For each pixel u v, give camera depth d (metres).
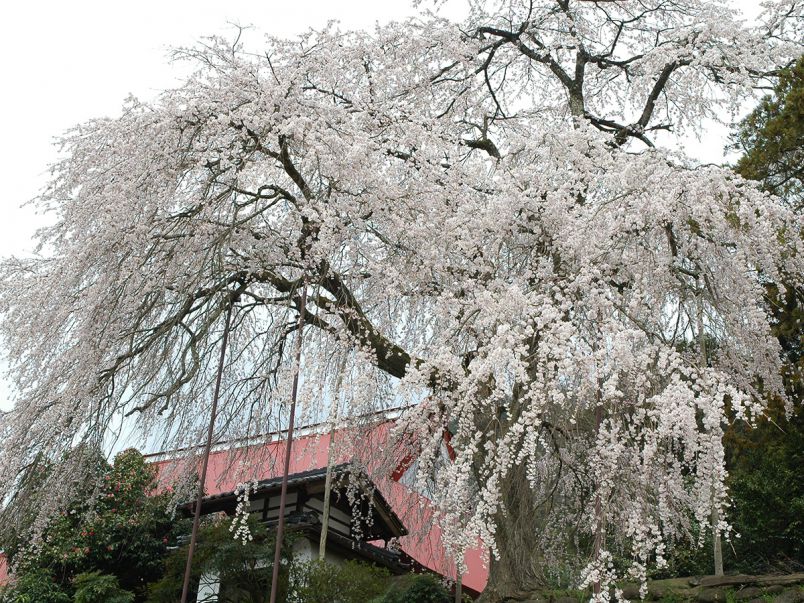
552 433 6.89
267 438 8.23
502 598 6.51
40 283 6.68
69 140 6.88
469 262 6.67
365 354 6.28
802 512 7.41
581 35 10.14
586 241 6.17
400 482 9.27
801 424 7.41
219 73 7.15
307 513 8.95
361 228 6.90
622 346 4.98
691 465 5.22
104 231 6.07
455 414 5.48
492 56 9.65
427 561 10.17
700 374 5.05
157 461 10.71
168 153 6.51
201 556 7.84
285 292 7.46
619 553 7.62
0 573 10.60
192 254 6.81
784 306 7.55
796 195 8.16
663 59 8.73
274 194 7.10
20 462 6.28
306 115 6.97
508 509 6.71
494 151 9.23
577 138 7.06
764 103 9.24
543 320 5.33
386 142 7.39
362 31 7.94
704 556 7.98
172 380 7.55
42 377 6.28
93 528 9.81
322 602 7.26
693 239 6.28
